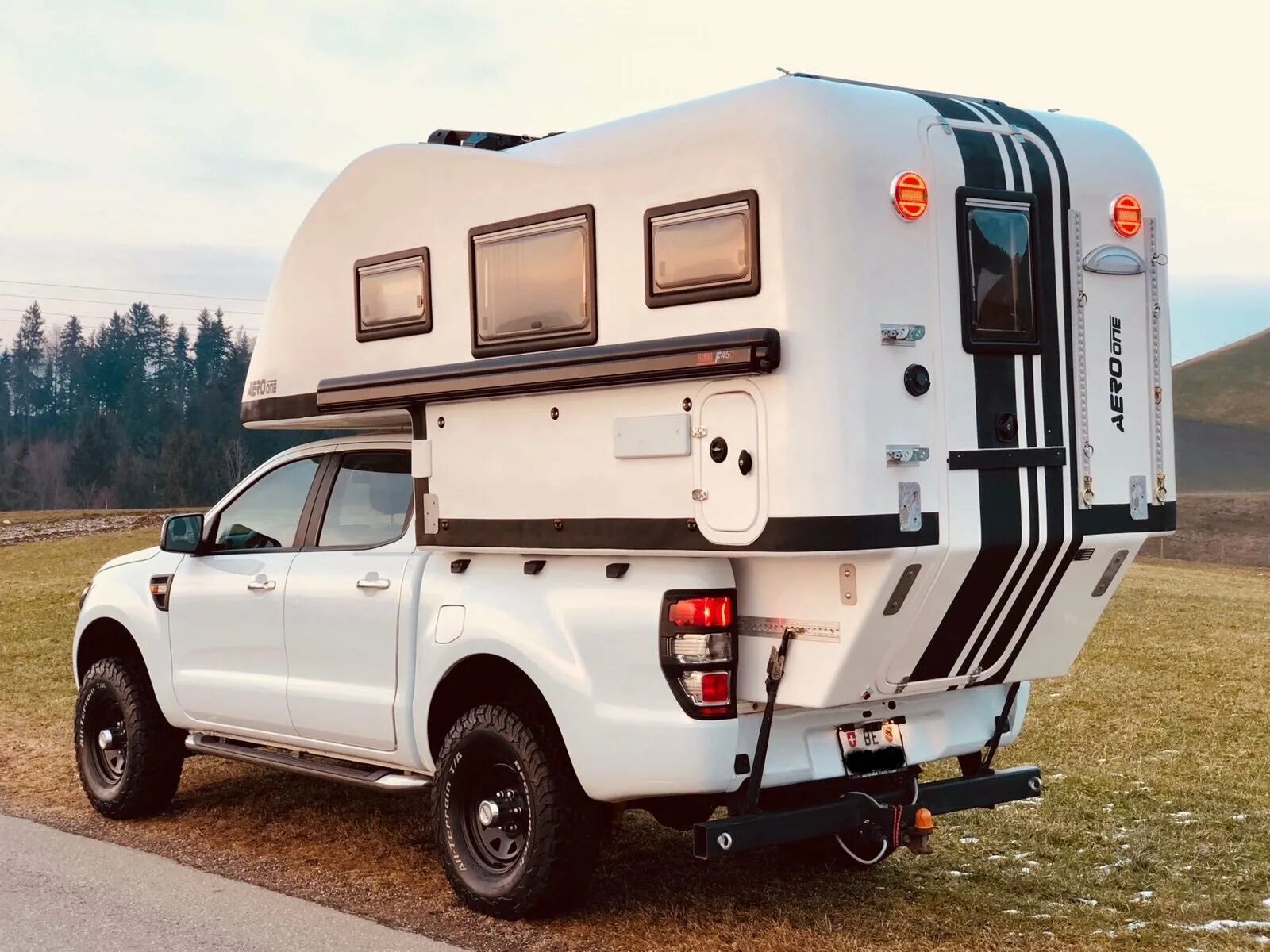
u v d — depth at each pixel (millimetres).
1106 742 9352
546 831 5168
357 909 5574
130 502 125438
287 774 8336
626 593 4988
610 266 5066
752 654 4867
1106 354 5121
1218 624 17844
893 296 4574
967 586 4793
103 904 5652
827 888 5797
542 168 5340
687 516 4758
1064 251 5020
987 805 5371
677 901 5590
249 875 6125
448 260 5781
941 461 4645
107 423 129625
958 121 4855
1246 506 86312
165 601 7051
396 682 5840
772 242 4520
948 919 5367
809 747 4992
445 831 5547
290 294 6625
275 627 6438
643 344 4871
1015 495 4824
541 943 5090
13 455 130500
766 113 4598
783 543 4453
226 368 139250
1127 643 15391
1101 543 5055
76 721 7477
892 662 4805
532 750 5219
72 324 156250
